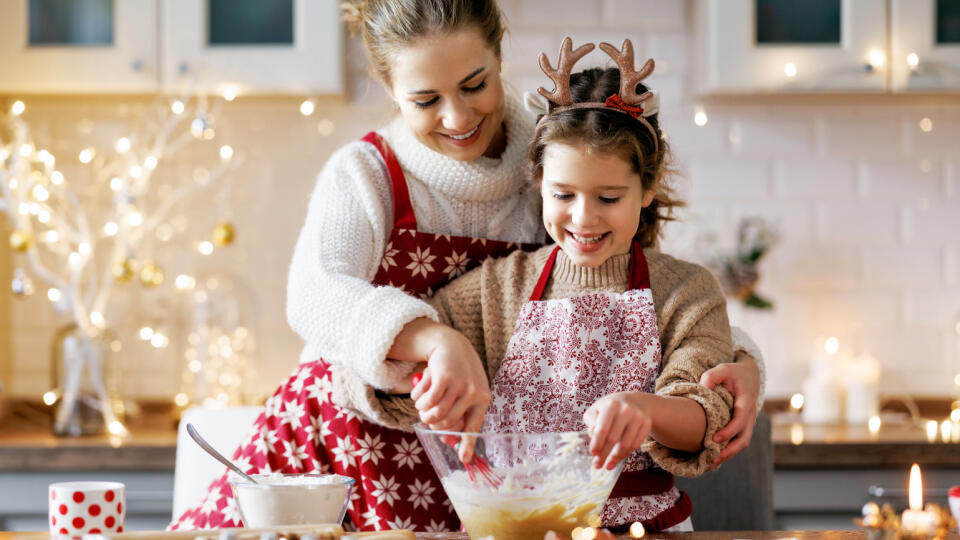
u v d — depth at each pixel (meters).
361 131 2.80
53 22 2.52
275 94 2.59
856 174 2.84
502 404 1.24
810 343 2.83
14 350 2.79
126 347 2.78
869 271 2.84
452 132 1.28
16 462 2.29
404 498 1.30
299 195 2.80
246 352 2.74
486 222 1.38
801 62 2.55
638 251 1.25
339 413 1.32
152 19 2.51
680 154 2.82
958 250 2.84
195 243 2.79
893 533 0.89
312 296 1.17
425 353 1.06
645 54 2.81
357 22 1.45
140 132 2.79
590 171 1.13
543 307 1.24
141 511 2.30
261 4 2.53
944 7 2.55
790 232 2.83
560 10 2.79
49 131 2.78
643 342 1.21
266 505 0.98
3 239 2.77
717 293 1.24
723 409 1.06
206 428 1.63
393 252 1.33
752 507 1.89
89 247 2.62
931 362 2.84
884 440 2.31
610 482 0.98
